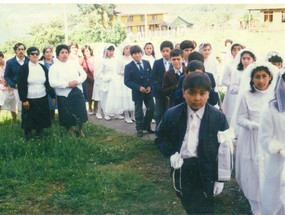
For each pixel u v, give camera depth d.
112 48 9.34
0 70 8.78
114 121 9.27
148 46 9.10
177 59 5.78
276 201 3.67
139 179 5.20
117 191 4.82
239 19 14.93
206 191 3.18
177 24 14.83
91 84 10.08
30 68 6.97
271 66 4.13
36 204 4.59
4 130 7.84
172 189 4.89
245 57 6.00
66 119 7.24
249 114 4.21
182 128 3.17
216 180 3.20
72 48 9.82
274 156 3.59
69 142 6.65
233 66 6.61
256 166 4.10
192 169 3.20
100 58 9.69
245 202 4.52
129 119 9.07
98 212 4.35
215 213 4.25
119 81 9.06
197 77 3.00
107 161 6.00
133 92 7.50
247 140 4.18
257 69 4.11
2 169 5.46
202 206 3.27
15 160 5.85
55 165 5.69
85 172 5.47
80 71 7.37
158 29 14.56
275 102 3.56
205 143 3.13
